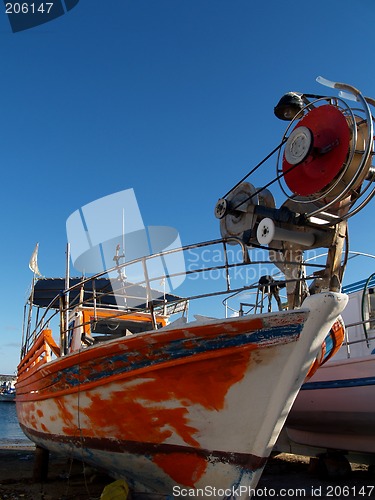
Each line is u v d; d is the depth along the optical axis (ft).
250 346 12.58
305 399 24.48
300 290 15.30
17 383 29.01
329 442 25.52
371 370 21.49
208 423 13.60
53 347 20.13
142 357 13.78
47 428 19.88
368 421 21.97
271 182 15.08
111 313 23.24
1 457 34.68
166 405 13.87
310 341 12.43
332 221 14.46
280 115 16.31
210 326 12.62
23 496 20.10
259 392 13.00
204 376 13.20
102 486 21.59
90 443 16.47
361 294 26.48
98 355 14.80
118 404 14.69
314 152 13.71
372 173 13.64
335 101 14.33
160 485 15.35
